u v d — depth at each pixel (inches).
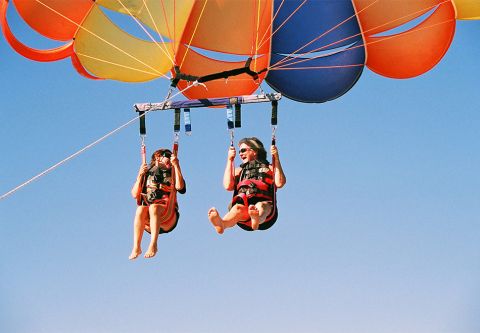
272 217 360.8
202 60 464.8
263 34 456.8
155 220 351.6
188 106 372.2
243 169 367.6
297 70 461.7
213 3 443.8
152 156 373.4
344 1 444.5
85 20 429.7
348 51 455.5
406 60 447.5
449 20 423.8
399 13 438.3
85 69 440.1
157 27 447.2
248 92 470.3
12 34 404.2
